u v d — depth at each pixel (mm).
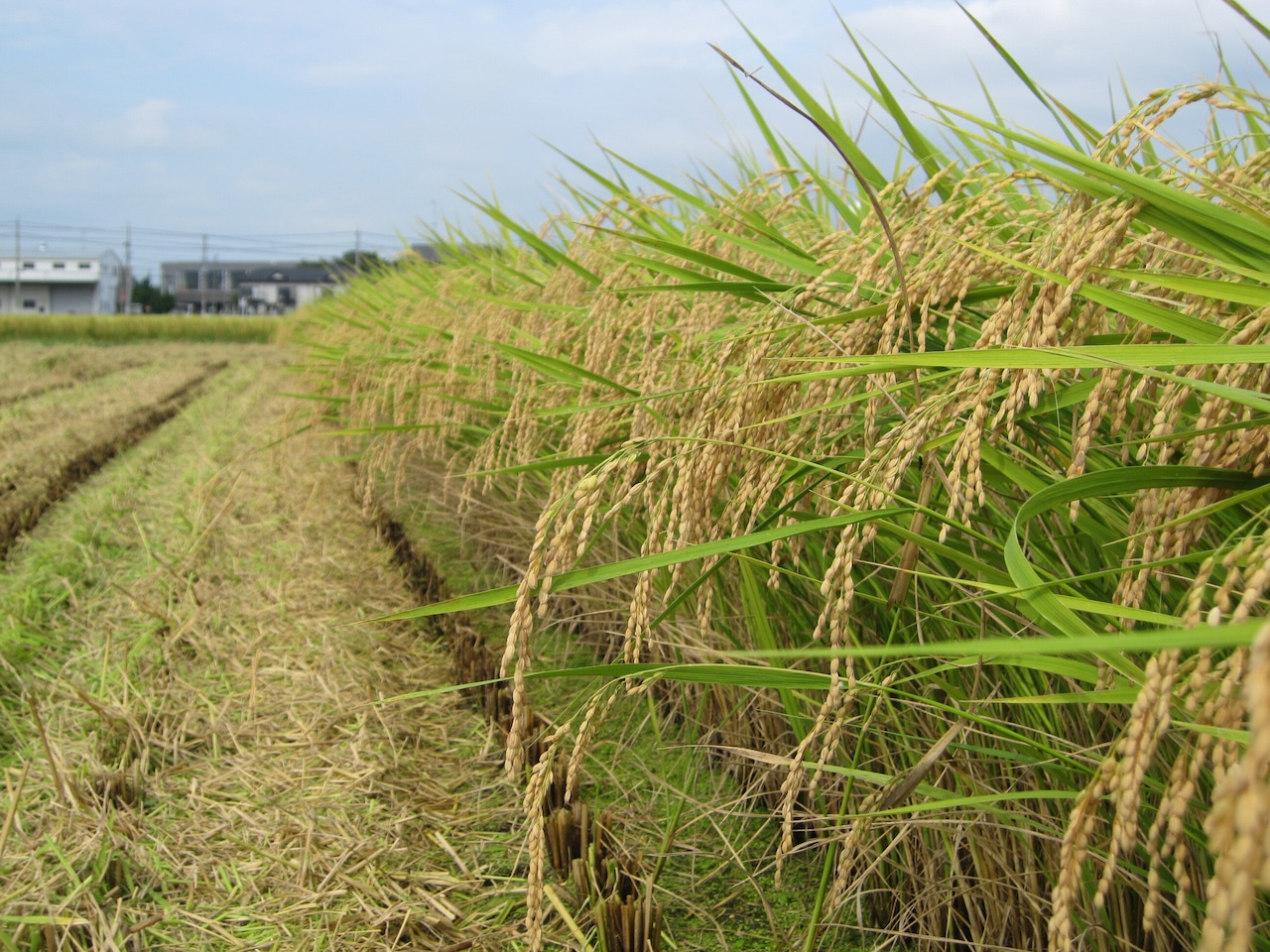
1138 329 1389
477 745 3295
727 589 2887
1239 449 1104
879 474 1425
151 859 2604
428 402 4453
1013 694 1916
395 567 5453
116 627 4398
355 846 2637
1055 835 1727
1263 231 1104
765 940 2223
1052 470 1755
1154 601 1578
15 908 2330
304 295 88438
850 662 1363
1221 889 540
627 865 2439
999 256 1317
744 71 1283
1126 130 1300
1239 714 862
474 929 2293
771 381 1485
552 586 1394
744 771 2826
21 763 3180
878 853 2209
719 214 2672
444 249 7094
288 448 7820
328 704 3604
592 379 2715
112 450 9844
